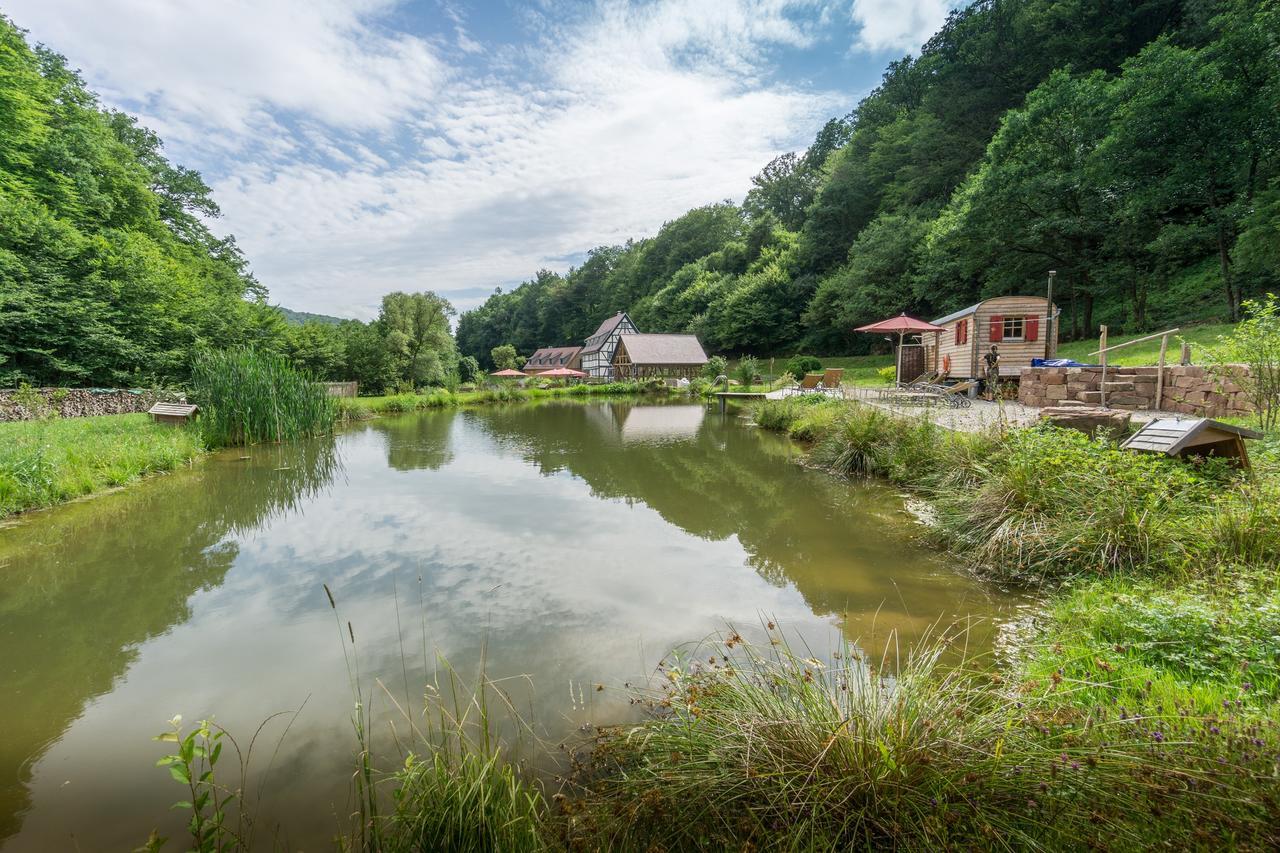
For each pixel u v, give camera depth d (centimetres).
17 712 285
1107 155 1820
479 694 291
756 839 168
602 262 7988
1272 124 1570
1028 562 422
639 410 2198
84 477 751
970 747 174
